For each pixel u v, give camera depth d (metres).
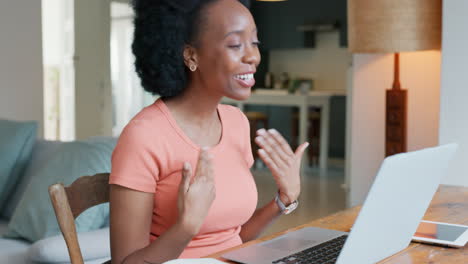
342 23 8.78
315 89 9.46
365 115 3.93
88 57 7.21
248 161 1.54
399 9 3.19
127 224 1.29
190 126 1.40
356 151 3.98
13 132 2.99
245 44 1.31
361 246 1.10
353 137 3.99
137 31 1.37
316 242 1.33
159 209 1.37
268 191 6.03
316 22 9.07
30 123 3.04
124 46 9.25
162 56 1.33
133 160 1.30
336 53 9.20
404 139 3.48
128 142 1.31
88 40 7.19
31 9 5.10
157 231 1.39
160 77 1.35
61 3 7.46
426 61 3.62
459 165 3.04
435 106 3.60
